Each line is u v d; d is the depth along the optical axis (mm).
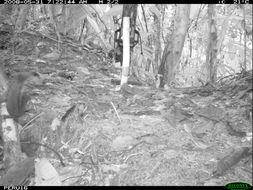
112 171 2428
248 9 3645
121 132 2740
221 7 4188
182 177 2277
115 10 3854
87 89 3496
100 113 3020
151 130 2750
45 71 3842
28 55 4383
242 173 2283
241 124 2691
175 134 2684
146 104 3119
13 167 2510
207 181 2223
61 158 2629
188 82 4828
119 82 3729
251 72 3287
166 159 2414
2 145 2828
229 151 2443
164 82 3512
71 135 2834
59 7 5180
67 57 4469
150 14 4934
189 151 2490
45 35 4930
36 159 2684
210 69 3518
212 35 3475
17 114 2650
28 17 5477
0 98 2705
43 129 2889
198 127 2730
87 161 2594
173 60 3416
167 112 2918
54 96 3252
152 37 4812
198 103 3039
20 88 2689
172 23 4648
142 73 4480
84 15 4898
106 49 4930
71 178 2477
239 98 2975
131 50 3639
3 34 4797
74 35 5469
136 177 2326
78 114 2939
